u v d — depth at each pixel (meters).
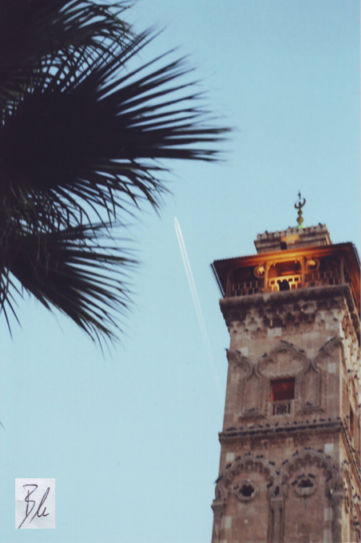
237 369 61.62
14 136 11.67
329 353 60.44
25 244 11.95
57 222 12.16
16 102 12.00
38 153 11.73
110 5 12.50
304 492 54.44
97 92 11.77
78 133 11.73
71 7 12.30
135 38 11.91
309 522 53.19
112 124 11.80
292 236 67.62
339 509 53.19
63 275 12.21
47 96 11.77
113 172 12.11
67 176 12.02
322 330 61.66
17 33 11.65
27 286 12.19
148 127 11.86
